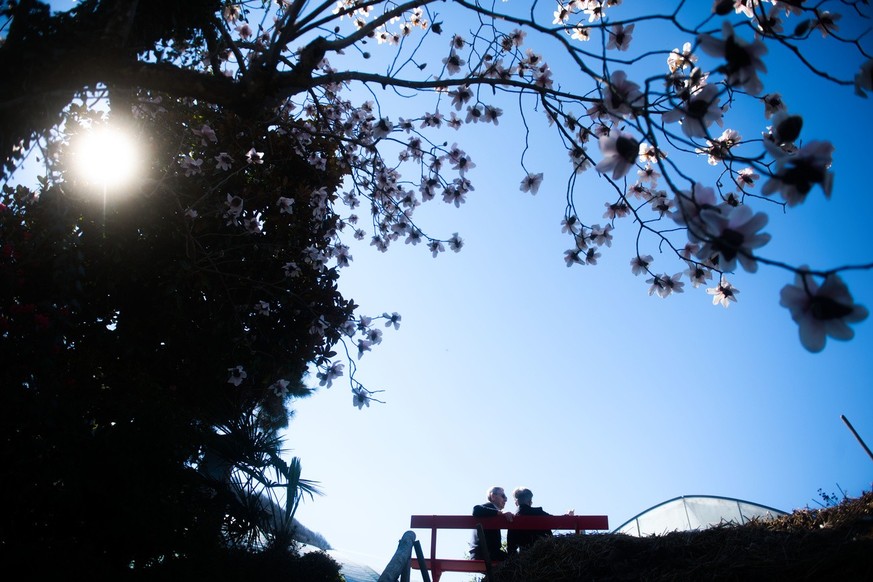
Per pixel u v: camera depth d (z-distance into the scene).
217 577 4.33
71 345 5.41
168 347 5.79
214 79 2.89
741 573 3.15
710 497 7.86
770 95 3.03
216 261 6.02
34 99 2.74
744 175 3.30
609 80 1.99
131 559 4.05
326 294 6.36
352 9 3.29
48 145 3.27
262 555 5.34
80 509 3.82
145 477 4.14
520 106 3.59
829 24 2.40
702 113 1.78
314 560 6.21
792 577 3.00
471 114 4.36
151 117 5.62
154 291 5.79
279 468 5.88
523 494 5.71
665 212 3.55
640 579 3.48
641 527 7.99
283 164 6.78
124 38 2.83
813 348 1.30
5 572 3.29
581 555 3.99
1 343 4.06
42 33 2.71
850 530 3.24
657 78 1.71
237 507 5.16
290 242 6.49
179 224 5.83
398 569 3.59
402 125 4.67
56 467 3.73
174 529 4.16
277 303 6.27
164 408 4.70
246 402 6.01
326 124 5.16
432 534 5.01
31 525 3.64
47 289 4.61
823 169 1.47
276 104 3.36
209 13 4.71
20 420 3.79
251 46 4.09
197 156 6.30
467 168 4.94
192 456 5.00
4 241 4.66
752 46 1.62
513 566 4.24
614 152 1.83
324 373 5.98
